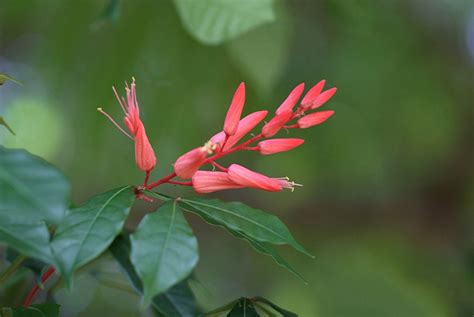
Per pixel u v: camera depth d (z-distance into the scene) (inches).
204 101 76.7
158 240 48.4
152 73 75.2
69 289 47.8
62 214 46.3
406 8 86.4
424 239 91.4
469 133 91.5
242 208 50.7
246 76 75.2
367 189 89.7
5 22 81.8
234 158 84.0
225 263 95.4
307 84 81.4
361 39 82.7
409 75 86.4
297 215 90.0
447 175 93.3
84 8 74.1
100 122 76.5
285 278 88.4
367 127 86.1
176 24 73.4
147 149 51.2
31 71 83.0
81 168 79.4
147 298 47.6
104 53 74.6
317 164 86.3
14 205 46.2
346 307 84.3
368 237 90.4
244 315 52.2
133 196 49.8
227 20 61.1
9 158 46.6
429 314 79.0
